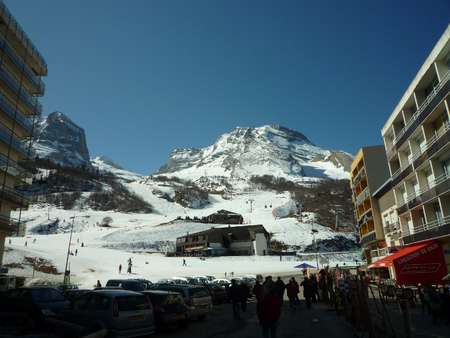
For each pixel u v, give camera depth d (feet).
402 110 115.75
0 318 49.01
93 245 394.11
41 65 147.84
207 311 59.16
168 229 493.77
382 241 148.66
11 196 123.24
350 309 50.11
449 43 85.15
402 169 117.50
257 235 388.98
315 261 329.72
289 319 58.90
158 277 186.70
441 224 95.96
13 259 195.52
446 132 87.51
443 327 45.70
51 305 47.91
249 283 116.16
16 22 129.90
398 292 71.31
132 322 40.22
